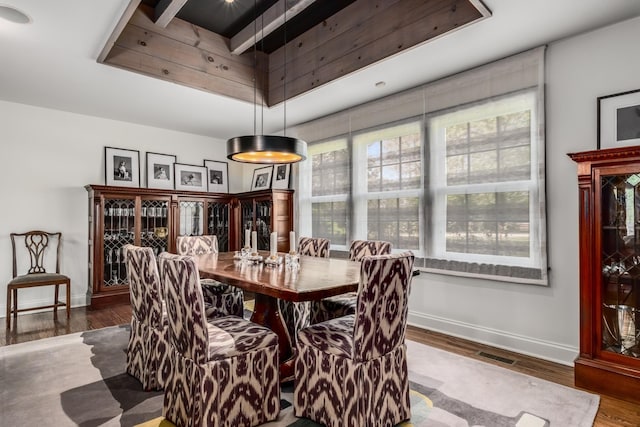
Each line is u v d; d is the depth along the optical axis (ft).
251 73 12.32
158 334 6.98
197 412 5.32
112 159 14.80
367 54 9.50
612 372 6.79
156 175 16.05
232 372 5.62
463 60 9.30
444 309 10.46
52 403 6.48
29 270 12.55
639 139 7.32
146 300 7.03
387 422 5.65
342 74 10.15
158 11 9.73
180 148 17.03
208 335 5.48
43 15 7.24
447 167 10.32
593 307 7.14
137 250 7.06
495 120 9.36
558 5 7.02
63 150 13.74
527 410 6.25
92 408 6.32
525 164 8.84
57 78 10.33
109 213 13.89
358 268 7.75
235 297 10.72
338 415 5.57
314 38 11.03
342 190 13.44
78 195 14.08
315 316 9.16
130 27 9.61
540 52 8.57
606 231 7.12
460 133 10.04
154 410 6.28
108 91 11.39
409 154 11.27
